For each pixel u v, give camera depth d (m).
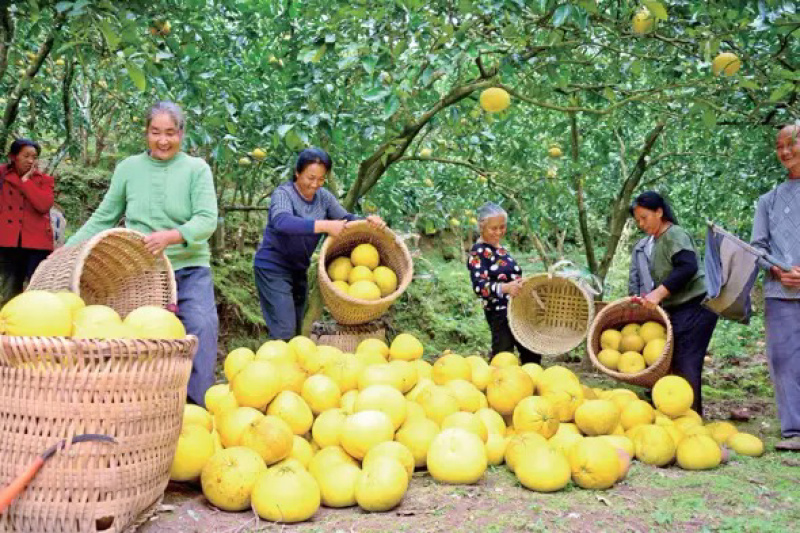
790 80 3.59
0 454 1.98
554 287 4.79
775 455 3.48
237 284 7.34
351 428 2.77
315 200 4.53
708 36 3.23
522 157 5.70
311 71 4.11
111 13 3.12
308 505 2.38
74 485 1.96
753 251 3.68
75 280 2.44
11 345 1.92
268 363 2.91
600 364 4.10
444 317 8.05
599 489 2.76
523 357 4.93
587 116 6.64
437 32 3.13
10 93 6.12
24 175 5.83
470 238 10.95
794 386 3.74
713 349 7.71
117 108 8.96
